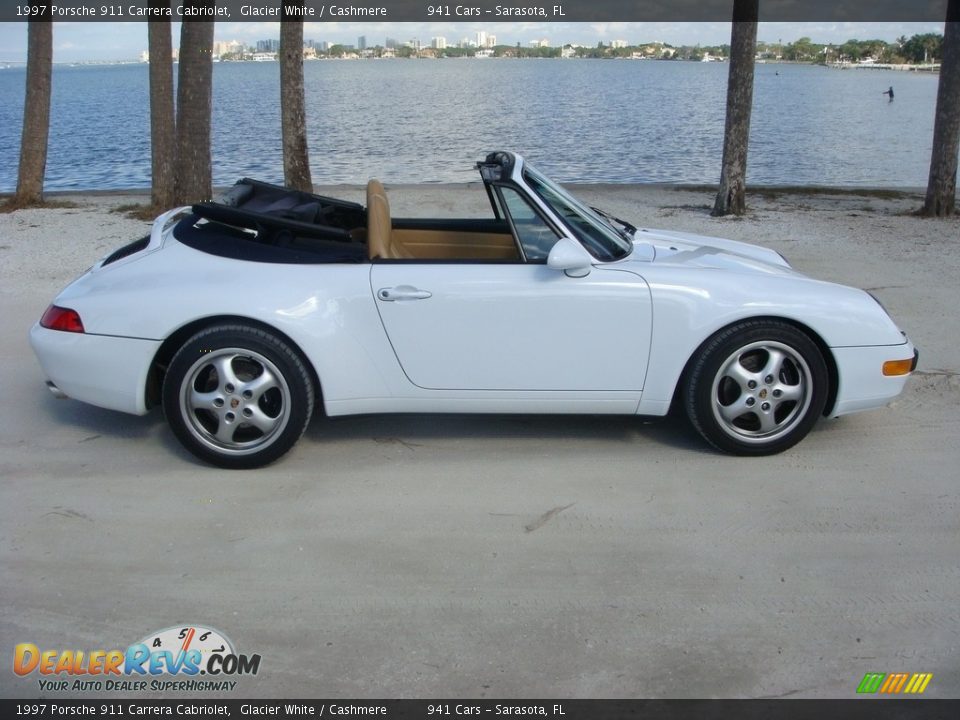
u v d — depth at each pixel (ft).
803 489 13.74
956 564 11.68
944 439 15.64
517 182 14.19
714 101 150.41
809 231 36.37
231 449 14.16
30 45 43.24
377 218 14.70
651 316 13.93
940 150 39.68
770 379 14.30
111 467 14.46
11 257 31.12
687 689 9.30
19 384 18.29
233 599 10.84
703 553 11.91
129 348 13.84
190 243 14.48
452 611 10.62
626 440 15.52
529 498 13.43
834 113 129.29
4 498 13.35
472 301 13.83
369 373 14.08
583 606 10.73
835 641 10.09
